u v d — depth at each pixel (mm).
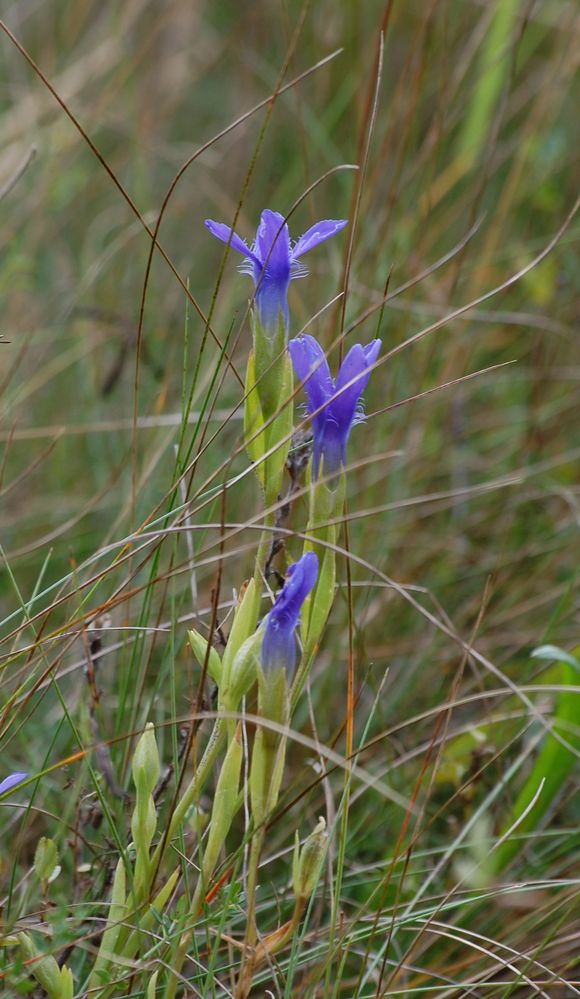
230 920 804
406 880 856
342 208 1168
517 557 977
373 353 731
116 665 907
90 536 984
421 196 1098
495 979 831
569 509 1028
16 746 889
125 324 1054
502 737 907
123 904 760
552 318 1150
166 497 790
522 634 955
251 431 743
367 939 841
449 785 905
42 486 1062
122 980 755
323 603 737
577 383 1118
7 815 860
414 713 929
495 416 1131
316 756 880
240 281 1144
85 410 1093
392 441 994
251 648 729
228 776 734
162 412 1010
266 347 737
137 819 745
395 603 962
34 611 944
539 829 883
